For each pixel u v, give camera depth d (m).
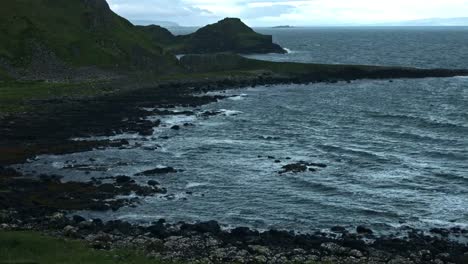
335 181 49.09
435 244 34.16
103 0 139.50
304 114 85.50
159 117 79.00
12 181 45.53
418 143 64.81
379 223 39.03
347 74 136.38
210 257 29.58
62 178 48.03
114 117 75.56
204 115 82.44
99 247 30.03
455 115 84.12
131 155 56.94
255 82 123.19
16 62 106.81
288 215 40.53
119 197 43.19
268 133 70.81
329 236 36.00
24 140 60.38
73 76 108.31
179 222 38.12
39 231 33.41
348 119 81.12
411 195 45.38
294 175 50.75
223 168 53.22
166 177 49.56
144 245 31.36
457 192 46.19
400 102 97.88
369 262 30.09
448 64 172.50
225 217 39.91
